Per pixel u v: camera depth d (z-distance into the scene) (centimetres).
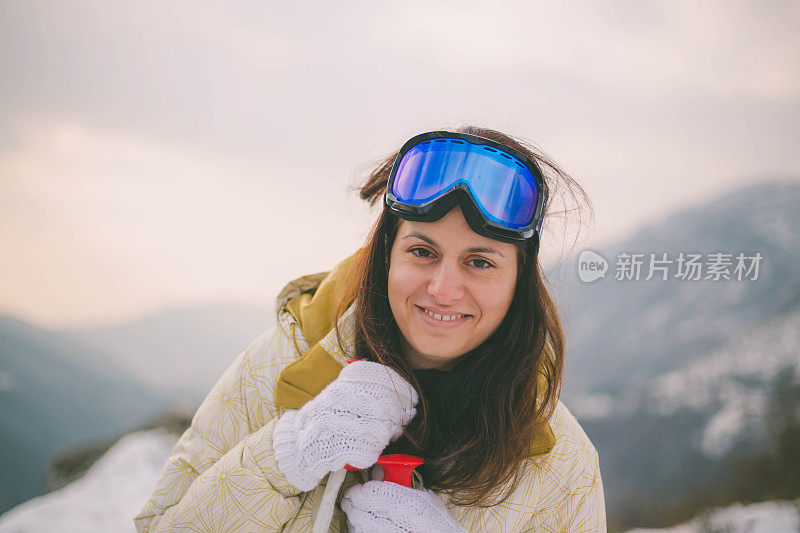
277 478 77
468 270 74
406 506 76
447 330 75
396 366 81
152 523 85
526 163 77
